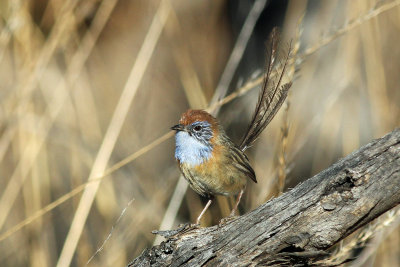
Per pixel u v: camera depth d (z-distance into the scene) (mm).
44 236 10531
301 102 11078
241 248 5473
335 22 11055
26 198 10227
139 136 12148
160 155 12656
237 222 5633
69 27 10266
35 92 11203
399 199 4918
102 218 10648
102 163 9125
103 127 11844
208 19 13195
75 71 10406
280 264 5410
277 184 8227
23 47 10484
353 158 5141
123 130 11586
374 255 9641
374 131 10422
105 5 10969
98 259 10211
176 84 13297
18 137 10539
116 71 13023
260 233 5402
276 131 10469
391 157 4879
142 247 10812
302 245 5203
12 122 9875
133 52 13219
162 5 9844
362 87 11039
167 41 13055
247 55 13242
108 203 10664
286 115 7961
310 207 5203
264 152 10594
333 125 10789
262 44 13234
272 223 5363
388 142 4957
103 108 12156
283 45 9438
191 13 13109
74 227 8836
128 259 10656
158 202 10891
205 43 13023
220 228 5730
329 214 5109
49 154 11492
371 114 10781
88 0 11055
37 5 12172
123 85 12750
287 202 5363
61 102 10219
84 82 11484
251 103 12281
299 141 10320
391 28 10766
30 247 10273
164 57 13148
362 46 10922
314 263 5492
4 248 10781
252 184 10180
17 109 9859
